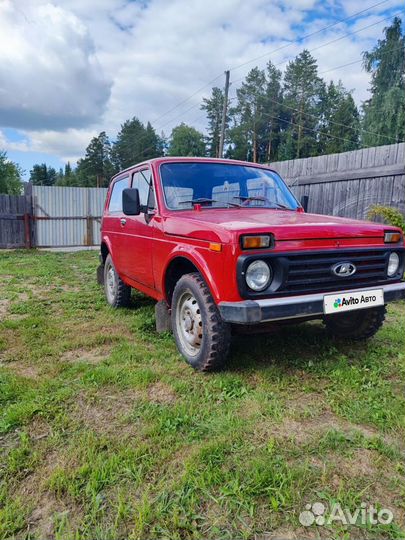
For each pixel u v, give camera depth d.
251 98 43.88
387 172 6.73
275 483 1.85
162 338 3.91
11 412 2.47
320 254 2.75
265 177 4.25
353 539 1.58
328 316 3.21
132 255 4.37
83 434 2.27
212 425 2.34
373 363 3.26
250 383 2.92
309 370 3.12
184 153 58.22
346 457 2.06
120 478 1.90
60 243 13.79
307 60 42.81
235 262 2.55
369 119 27.92
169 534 1.59
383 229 3.11
